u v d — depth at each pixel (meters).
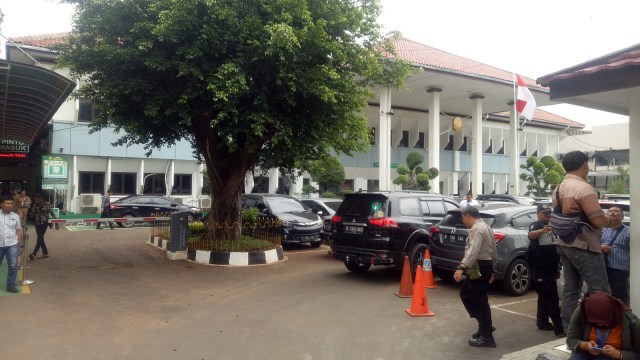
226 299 8.13
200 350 5.63
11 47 18.39
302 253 13.81
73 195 22.19
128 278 9.70
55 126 21.61
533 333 6.40
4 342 5.77
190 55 9.39
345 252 9.91
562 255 5.15
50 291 8.41
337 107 10.81
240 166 12.49
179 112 9.94
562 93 5.02
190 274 10.23
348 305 7.82
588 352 3.87
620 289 5.53
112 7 9.68
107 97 10.44
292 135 10.87
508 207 9.26
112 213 20.48
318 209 16.61
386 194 9.82
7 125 15.04
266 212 15.12
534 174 25.66
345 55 10.47
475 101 25.59
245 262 11.42
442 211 10.62
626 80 4.48
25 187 24.48
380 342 6.01
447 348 5.81
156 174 24.52
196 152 14.47
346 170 28.53
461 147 33.59
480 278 5.84
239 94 9.77
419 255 9.69
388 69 12.93
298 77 9.89
